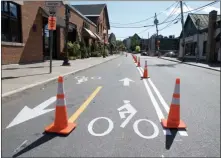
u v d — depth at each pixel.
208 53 31.42
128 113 5.80
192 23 40.66
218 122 5.30
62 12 23.89
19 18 15.58
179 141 4.17
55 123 4.54
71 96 7.71
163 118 5.44
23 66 14.56
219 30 29.38
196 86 10.72
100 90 8.89
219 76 15.23
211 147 3.96
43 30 20.98
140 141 4.14
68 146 3.90
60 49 24.11
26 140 4.10
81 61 24.36
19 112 5.72
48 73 11.95
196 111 6.23
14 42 14.84
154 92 8.71
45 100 6.98
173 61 36.66
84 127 4.76
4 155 3.57
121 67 20.81
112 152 3.72
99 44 46.03
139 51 118.44
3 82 8.75
